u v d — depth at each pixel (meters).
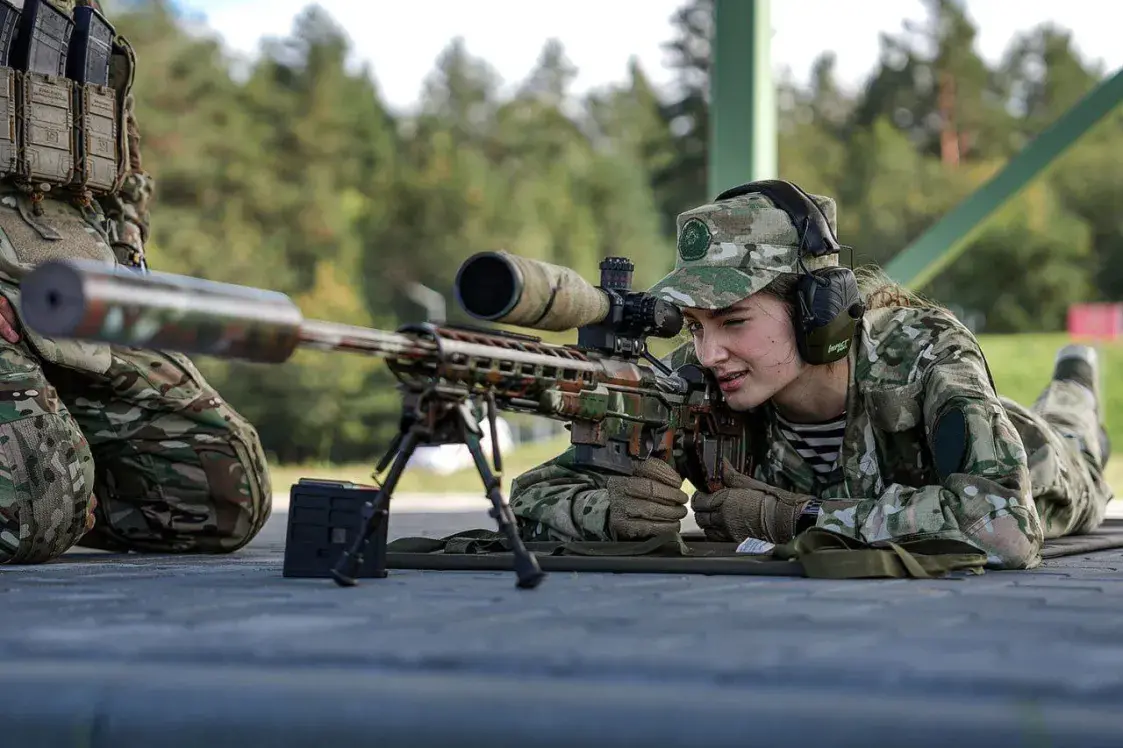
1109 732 1.24
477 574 3.23
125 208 4.80
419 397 2.70
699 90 71.62
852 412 4.09
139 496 4.73
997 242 66.69
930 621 2.07
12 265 4.13
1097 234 68.88
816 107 80.06
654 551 3.50
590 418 3.25
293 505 3.09
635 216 66.69
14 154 4.18
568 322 3.03
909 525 3.51
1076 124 7.25
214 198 51.38
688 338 4.51
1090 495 5.71
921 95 78.75
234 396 47.12
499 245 59.22
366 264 57.12
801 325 3.85
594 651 1.69
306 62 58.53
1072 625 2.02
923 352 4.01
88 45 4.47
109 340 1.96
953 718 1.29
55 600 2.44
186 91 52.00
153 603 2.39
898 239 70.19
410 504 10.63
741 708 1.32
